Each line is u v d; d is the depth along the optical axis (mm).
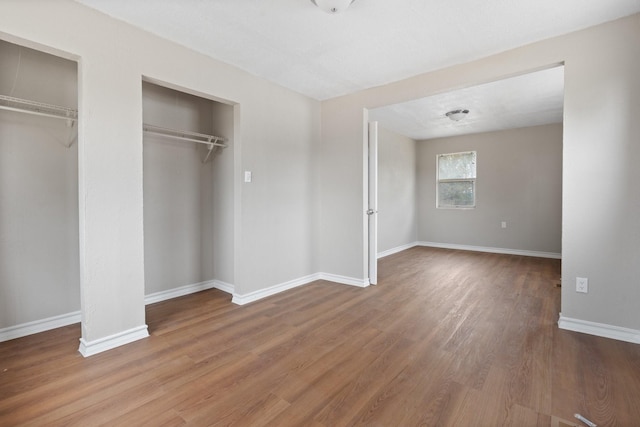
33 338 2395
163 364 2043
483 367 1995
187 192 3520
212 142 3580
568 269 2527
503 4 2090
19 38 1866
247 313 2955
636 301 2291
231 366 2021
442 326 2643
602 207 2383
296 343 2346
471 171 6344
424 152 6855
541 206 5621
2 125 2324
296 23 2318
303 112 3881
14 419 1524
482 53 2789
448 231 6609
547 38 2539
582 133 2430
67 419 1528
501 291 3611
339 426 1491
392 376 1906
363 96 3725
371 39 2547
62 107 2406
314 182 4074
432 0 2045
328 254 4133
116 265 2289
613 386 1777
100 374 1919
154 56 2465
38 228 2494
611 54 2312
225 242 3625
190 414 1571
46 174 2525
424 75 3240
